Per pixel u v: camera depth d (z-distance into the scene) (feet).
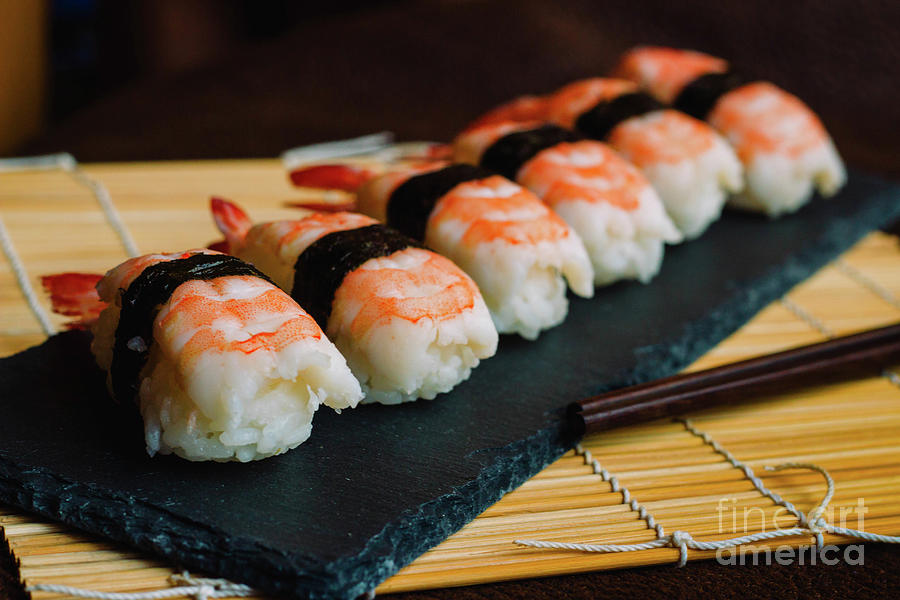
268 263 1.13
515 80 1.90
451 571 0.99
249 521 0.98
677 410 1.12
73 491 1.00
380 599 0.98
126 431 1.06
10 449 1.04
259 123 1.71
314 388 1.02
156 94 1.78
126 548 0.99
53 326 1.21
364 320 1.07
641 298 1.30
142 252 1.32
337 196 1.44
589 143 1.30
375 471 1.04
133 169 1.49
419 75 1.89
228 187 1.46
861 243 1.48
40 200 1.40
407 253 1.10
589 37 2.03
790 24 2.02
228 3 2.50
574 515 1.04
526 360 1.18
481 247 1.17
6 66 1.90
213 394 0.99
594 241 1.25
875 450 1.12
